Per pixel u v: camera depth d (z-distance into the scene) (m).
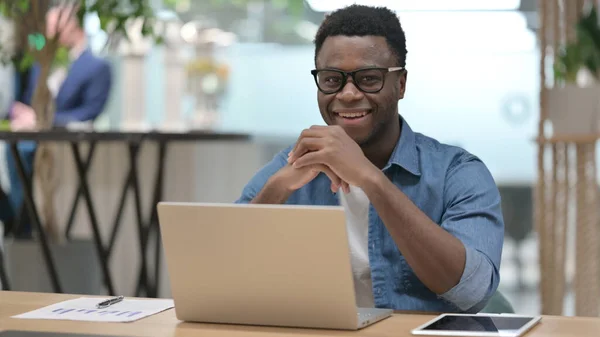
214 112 4.43
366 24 1.97
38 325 1.60
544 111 3.43
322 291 1.54
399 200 1.77
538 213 3.48
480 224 1.94
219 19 4.54
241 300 1.60
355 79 1.96
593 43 3.30
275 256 1.54
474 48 4.29
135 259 4.41
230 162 4.47
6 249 4.05
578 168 3.41
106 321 1.64
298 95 4.55
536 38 4.23
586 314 3.46
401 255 2.00
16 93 4.43
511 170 4.32
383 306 1.99
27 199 3.67
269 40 4.55
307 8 4.53
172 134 3.57
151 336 1.51
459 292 1.79
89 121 4.34
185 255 1.60
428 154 2.11
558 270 3.47
